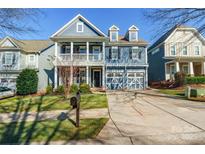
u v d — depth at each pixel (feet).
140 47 84.94
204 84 69.00
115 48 84.38
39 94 62.54
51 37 71.82
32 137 18.78
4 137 18.89
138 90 74.49
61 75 62.49
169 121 24.73
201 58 80.84
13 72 81.20
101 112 31.35
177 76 75.00
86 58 73.72
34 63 86.43
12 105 40.78
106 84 81.82
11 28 25.96
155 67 98.73
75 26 76.64
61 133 19.88
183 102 42.06
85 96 52.34
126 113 30.32
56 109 34.86
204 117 26.81
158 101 43.88
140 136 18.92
